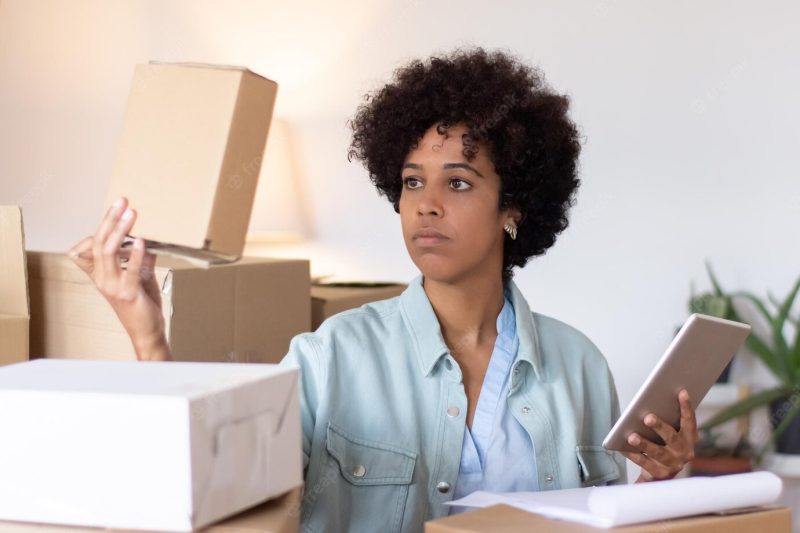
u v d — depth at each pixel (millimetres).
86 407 997
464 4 3822
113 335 2012
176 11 4055
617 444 1487
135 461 984
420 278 1584
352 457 1453
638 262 3721
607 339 3766
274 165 3666
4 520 1025
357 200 3979
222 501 1020
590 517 1116
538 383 1564
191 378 1076
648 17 3654
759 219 3604
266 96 1350
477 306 1560
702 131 3637
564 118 1683
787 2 3525
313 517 1433
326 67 3979
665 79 3654
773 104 3564
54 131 4133
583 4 3707
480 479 1491
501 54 1659
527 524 1090
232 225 1339
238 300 2098
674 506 1143
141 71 1361
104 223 1276
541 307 3836
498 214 1566
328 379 1458
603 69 3709
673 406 1509
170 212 1312
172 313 1941
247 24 4027
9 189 4168
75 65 4109
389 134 1585
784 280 3586
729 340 1514
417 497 1461
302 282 2277
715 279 3611
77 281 2045
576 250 3783
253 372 1117
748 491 1221
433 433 1486
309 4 3980
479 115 1506
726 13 3586
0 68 4164
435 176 1518
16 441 1015
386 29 3908
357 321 1538
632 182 3711
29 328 2111
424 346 1515
